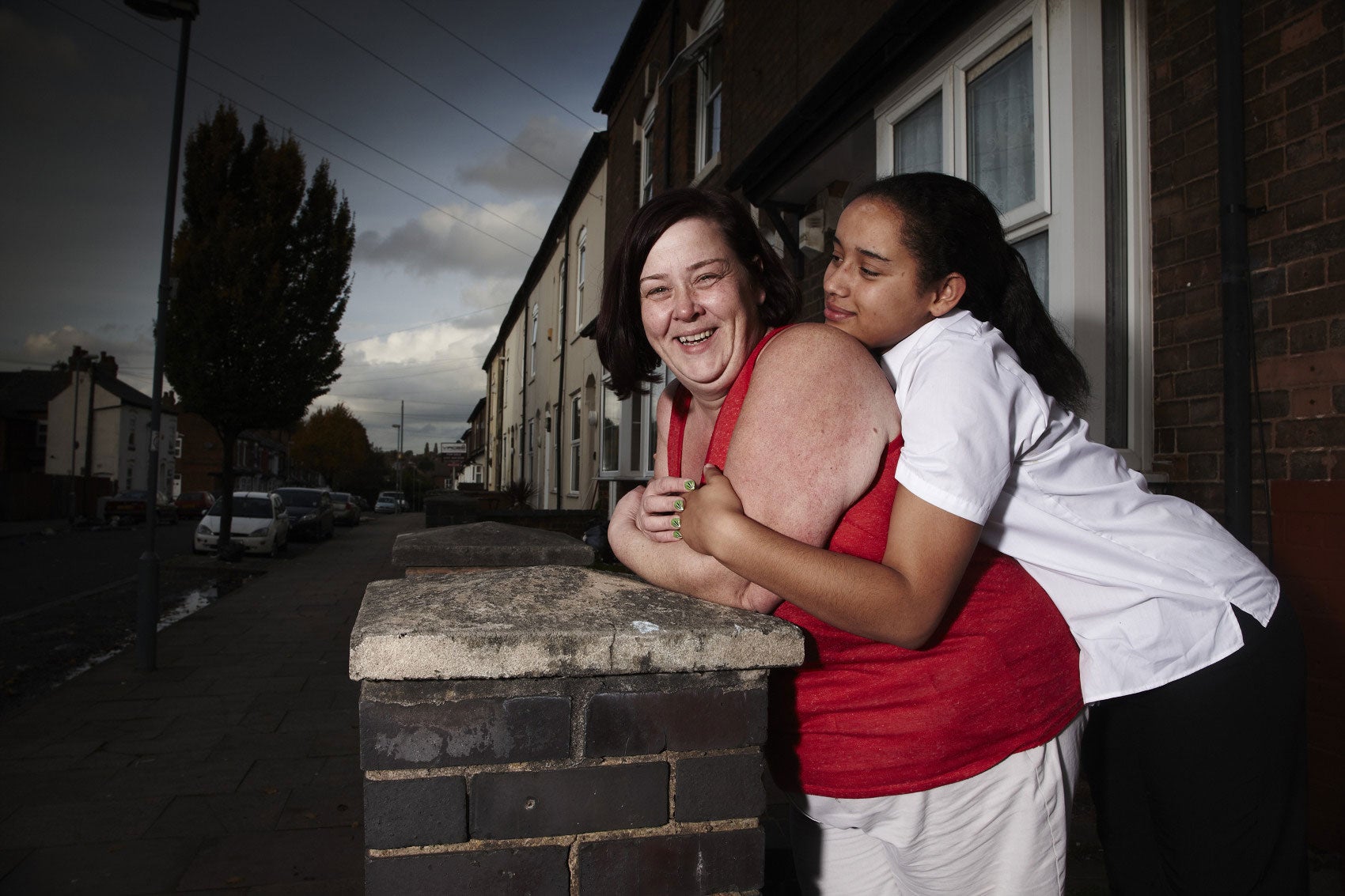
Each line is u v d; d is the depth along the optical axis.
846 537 1.12
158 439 7.22
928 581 1.01
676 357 1.31
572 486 17.80
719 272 1.28
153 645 6.97
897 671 1.14
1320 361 2.35
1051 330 1.44
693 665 1.04
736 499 1.08
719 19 7.83
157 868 3.35
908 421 1.11
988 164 3.53
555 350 20.25
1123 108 3.00
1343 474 2.29
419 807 1.00
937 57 3.87
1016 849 1.17
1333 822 2.33
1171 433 2.81
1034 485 1.22
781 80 6.12
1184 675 1.27
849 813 1.20
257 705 5.88
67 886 3.19
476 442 58.53
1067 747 1.26
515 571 1.34
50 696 6.12
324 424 70.94
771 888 1.62
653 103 11.93
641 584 1.26
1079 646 1.29
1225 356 2.56
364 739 1.00
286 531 20.23
